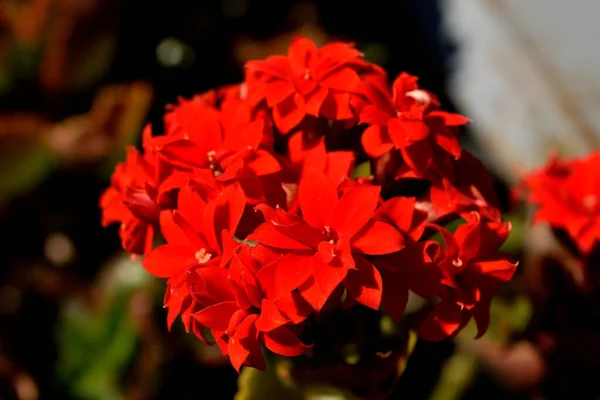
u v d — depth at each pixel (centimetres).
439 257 15
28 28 24
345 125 16
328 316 16
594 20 23
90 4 24
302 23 30
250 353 14
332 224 15
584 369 20
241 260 14
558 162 19
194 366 22
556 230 19
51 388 22
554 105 24
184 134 16
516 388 21
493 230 15
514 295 21
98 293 23
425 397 21
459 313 15
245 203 15
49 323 24
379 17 31
